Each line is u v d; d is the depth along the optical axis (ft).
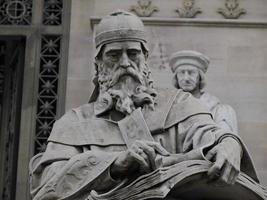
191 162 26.40
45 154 28.02
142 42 28.45
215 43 51.29
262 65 51.13
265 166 49.80
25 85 51.24
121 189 26.53
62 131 28.32
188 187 26.68
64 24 52.11
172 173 26.22
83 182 27.09
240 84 50.93
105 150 27.89
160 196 26.02
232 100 50.70
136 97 28.30
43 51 51.83
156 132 27.94
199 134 27.45
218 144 26.89
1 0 52.65
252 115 50.49
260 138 50.24
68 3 52.42
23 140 50.42
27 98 51.08
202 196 27.27
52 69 51.52
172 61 46.73
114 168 26.94
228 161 26.37
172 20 51.29
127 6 51.72
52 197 27.14
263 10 51.78
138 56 28.40
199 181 26.53
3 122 53.11
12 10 52.54
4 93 53.42
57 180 27.22
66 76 51.24
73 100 50.93
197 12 51.62
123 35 28.22
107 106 28.35
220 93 50.78
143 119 27.89
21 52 52.26
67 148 28.04
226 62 51.13
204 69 46.65
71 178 27.20
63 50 51.70
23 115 50.83
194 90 46.50
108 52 28.32
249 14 51.70
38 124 50.80
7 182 51.62
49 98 51.11
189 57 46.47
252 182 27.09
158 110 28.17
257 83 50.98
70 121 28.50
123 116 28.43
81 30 51.98
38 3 52.54
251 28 51.55
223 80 50.93
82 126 28.30
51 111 50.90
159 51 50.90
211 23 51.39
